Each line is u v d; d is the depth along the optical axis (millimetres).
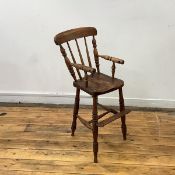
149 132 2648
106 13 2803
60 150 2428
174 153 2373
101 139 2562
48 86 3135
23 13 2871
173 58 2893
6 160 2316
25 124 2799
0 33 2965
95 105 2195
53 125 2781
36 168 2232
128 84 3035
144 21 2797
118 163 2270
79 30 2410
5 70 3109
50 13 2854
